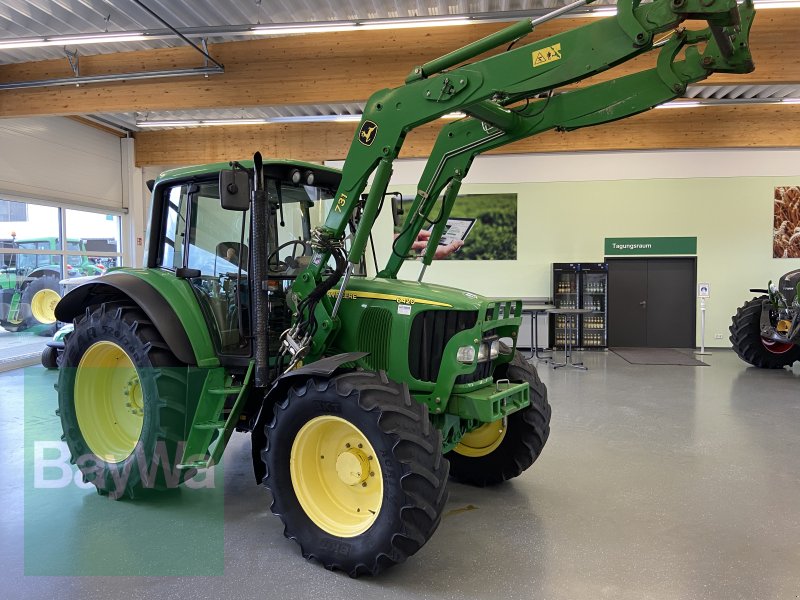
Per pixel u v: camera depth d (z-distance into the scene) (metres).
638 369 8.43
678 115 10.27
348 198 2.97
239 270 3.22
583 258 10.95
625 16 2.40
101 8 6.32
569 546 2.79
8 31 6.88
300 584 2.44
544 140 10.66
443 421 2.91
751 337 8.29
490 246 11.10
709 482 3.67
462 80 2.69
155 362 3.18
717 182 10.60
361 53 7.13
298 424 2.64
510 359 3.41
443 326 2.90
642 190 10.74
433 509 2.38
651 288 11.16
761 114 10.10
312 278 3.00
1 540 2.85
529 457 3.47
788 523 3.05
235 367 3.29
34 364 8.74
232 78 7.38
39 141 9.28
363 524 2.55
